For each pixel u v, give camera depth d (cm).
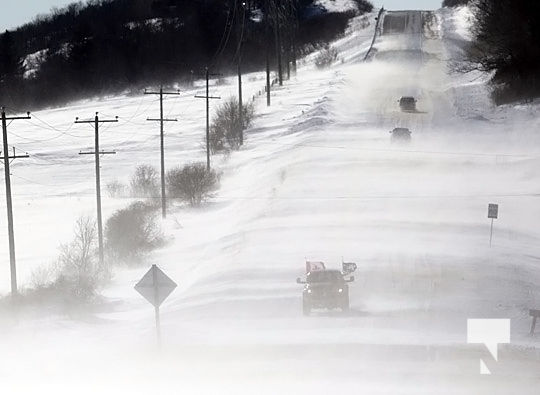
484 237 13750
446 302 9919
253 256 13088
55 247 17762
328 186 18238
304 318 9375
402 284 10919
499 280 11019
